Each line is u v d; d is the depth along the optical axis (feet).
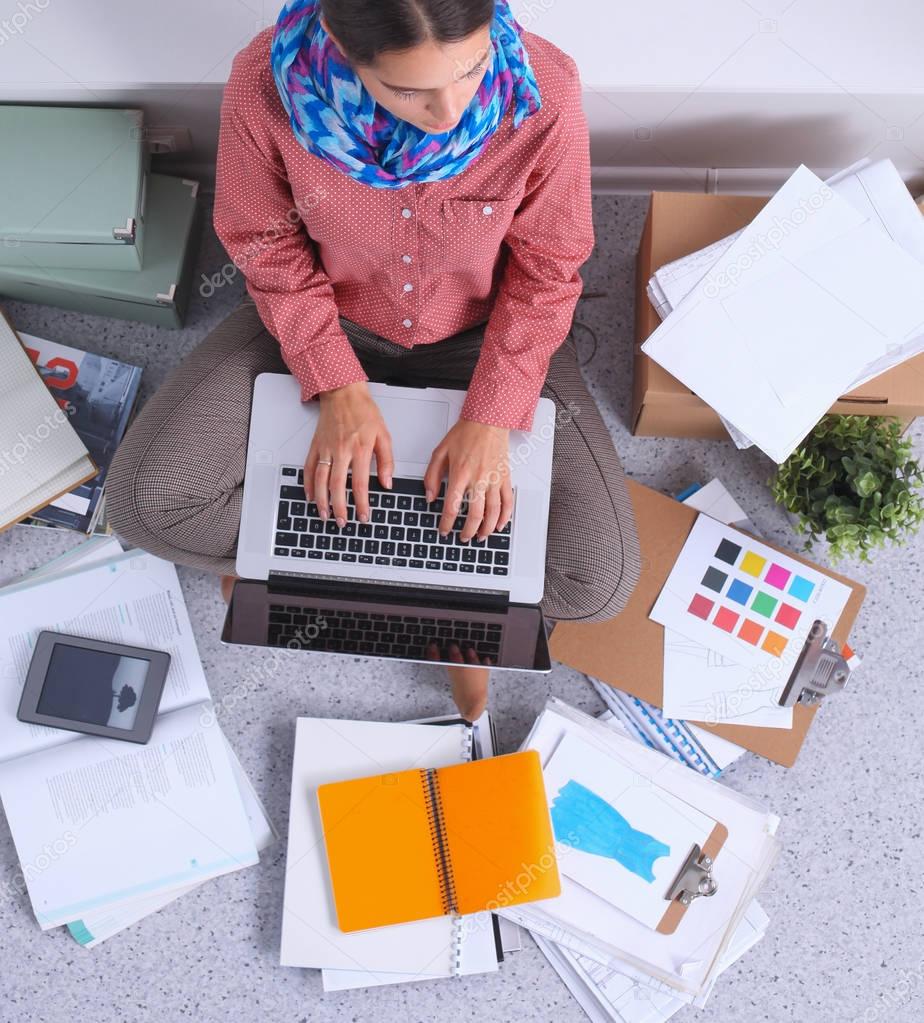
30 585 4.80
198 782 4.72
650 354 4.18
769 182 5.18
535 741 4.71
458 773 4.60
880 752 4.96
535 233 3.65
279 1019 4.74
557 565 4.23
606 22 4.13
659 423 4.84
